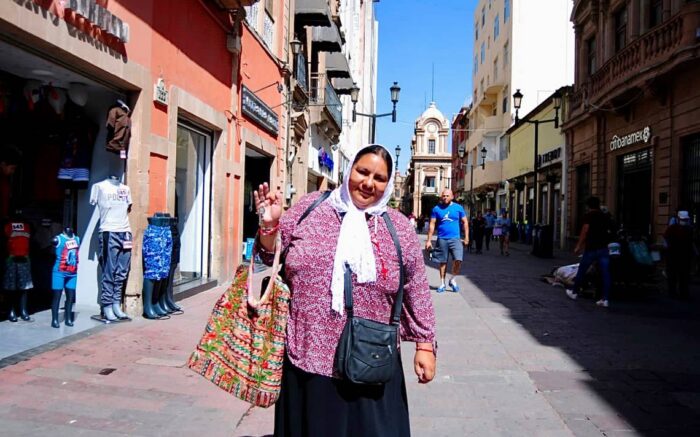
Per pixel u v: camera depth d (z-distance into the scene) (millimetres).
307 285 2373
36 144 7664
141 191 7535
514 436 3893
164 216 7660
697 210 14266
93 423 3889
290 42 16344
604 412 4367
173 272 7996
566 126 24406
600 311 9000
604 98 18875
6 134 7590
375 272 2350
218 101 10625
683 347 6535
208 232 10852
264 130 14203
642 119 17359
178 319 7473
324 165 26953
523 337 6992
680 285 10727
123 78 7020
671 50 14633
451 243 10953
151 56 7793
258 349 2436
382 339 2295
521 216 34344
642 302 10125
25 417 3930
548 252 20891
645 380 5215
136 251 7395
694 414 4336
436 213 11094
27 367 5016
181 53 8836
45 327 6512
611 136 20094
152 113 7867
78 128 7449
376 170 2416
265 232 2492
